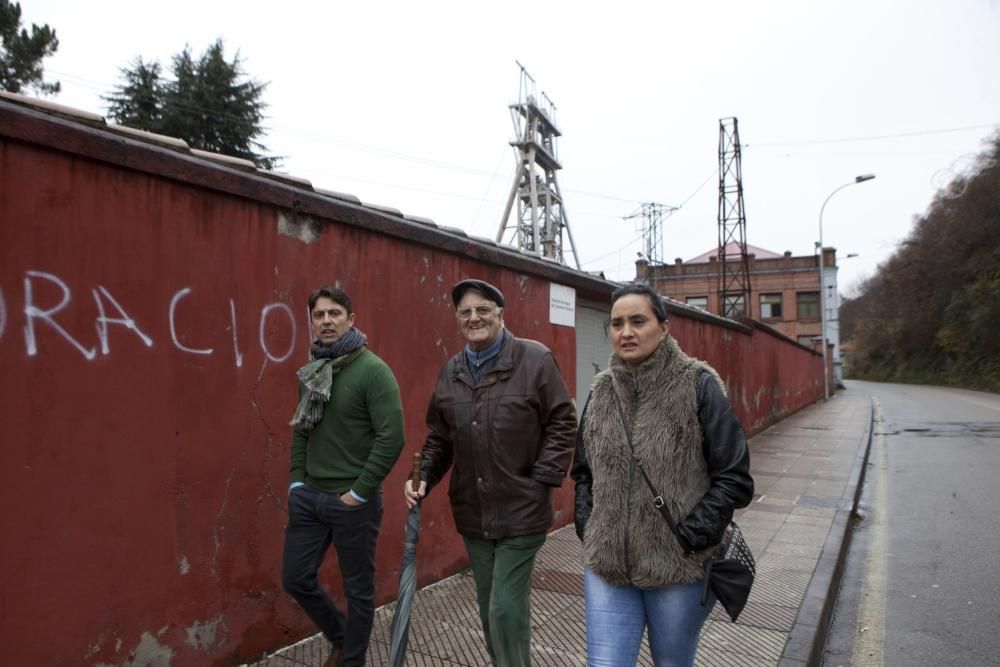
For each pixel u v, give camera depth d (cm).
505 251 584
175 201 320
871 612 493
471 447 290
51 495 270
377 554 432
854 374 6975
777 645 390
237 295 348
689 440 236
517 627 279
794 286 4819
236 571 343
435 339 492
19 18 2562
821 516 725
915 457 1216
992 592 516
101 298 289
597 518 247
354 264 423
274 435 365
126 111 3142
